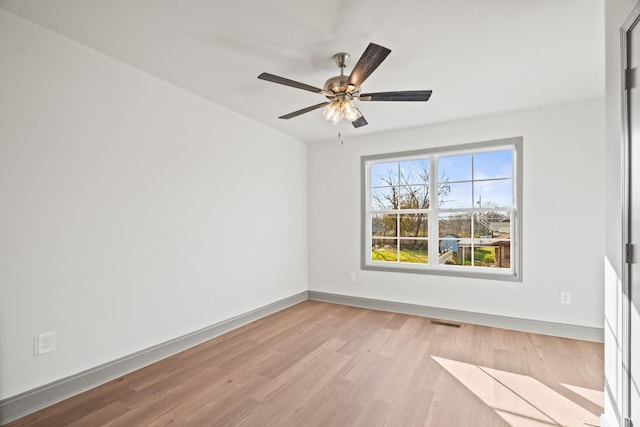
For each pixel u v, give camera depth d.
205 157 3.14
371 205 4.46
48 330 2.03
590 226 3.17
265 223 3.96
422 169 4.14
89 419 1.90
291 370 2.52
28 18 1.91
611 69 1.65
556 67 2.50
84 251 2.21
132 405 2.04
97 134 2.29
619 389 1.59
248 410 2.00
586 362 2.67
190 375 2.44
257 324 3.63
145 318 2.61
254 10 1.85
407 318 3.88
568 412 1.98
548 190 3.33
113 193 2.38
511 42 2.16
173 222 2.83
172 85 2.82
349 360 2.70
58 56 2.08
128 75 2.48
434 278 3.92
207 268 3.16
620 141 1.55
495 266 3.69
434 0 1.75
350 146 4.50
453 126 3.81
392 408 2.02
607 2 1.68
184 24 1.98
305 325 3.60
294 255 4.52
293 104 3.29
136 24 1.98
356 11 1.85
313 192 4.79
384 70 2.55
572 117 3.24
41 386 2.00
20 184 1.91
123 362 2.44
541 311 3.36
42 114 2.00
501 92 2.97
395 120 3.76
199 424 1.86
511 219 3.59
